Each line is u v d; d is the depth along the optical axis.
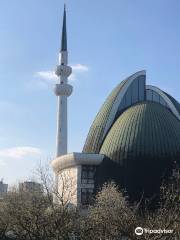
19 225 41.16
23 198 55.62
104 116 114.62
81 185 101.44
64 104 127.88
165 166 97.50
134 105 110.75
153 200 88.69
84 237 35.44
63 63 132.25
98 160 102.44
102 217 36.25
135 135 100.31
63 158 106.00
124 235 33.00
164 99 123.62
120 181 98.69
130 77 120.12
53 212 37.53
